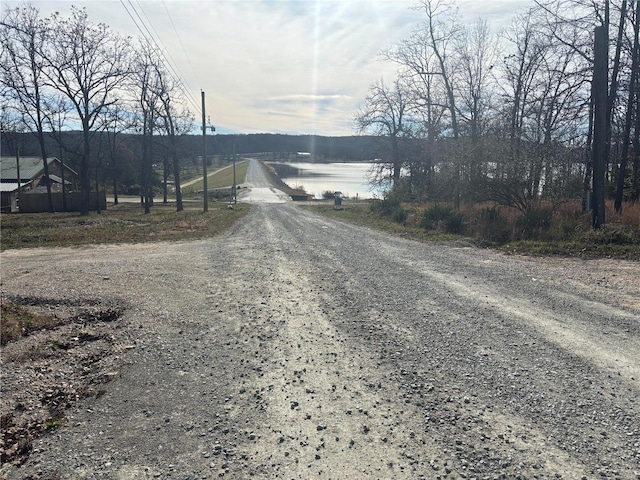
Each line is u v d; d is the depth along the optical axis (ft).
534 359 14.88
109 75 111.14
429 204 74.49
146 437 11.25
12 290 26.71
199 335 18.38
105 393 13.67
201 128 111.75
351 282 26.84
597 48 39.24
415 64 91.61
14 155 188.24
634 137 58.90
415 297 22.97
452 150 59.67
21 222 81.46
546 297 22.26
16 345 17.79
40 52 104.22
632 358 14.71
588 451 10.04
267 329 18.76
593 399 12.21
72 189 190.70
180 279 28.94
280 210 113.80
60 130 124.06
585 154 46.98
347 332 18.08
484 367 14.40
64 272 32.07
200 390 13.61
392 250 39.27
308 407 12.32
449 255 35.81
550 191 46.42
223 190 236.63
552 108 50.96
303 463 9.96
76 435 11.50
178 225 69.00
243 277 29.19
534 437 10.64
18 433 11.73
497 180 47.37
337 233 55.36
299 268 31.76
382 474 9.52
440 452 10.19
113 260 37.01
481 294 23.18
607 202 57.47
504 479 9.24
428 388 13.15
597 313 19.42
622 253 32.63
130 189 234.79
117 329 19.53
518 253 35.58
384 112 116.26
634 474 9.27
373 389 13.23
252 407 12.46
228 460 10.19
